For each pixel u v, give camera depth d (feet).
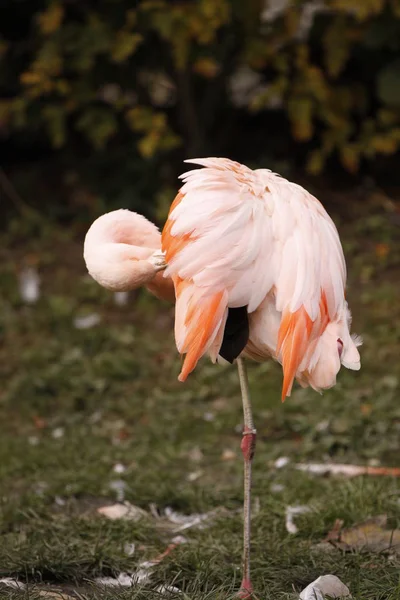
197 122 51.49
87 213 49.88
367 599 19.67
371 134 49.37
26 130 54.44
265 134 54.70
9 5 51.85
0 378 38.81
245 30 48.47
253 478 29.14
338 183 52.37
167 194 47.50
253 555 22.81
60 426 35.37
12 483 30.09
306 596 19.45
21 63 51.90
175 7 46.01
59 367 38.83
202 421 34.71
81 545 23.44
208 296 17.75
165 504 27.73
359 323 41.37
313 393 35.73
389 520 24.89
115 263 19.89
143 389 37.65
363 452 31.27
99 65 49.60
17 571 22.06
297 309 17.83
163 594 20.18
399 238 47.42
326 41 47.88
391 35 48.01
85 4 50.11
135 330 42.39
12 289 45.19
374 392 35.24
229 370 38.45
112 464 31.27
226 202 18.16
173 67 50.14
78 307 43.96
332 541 23.71
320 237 18.74
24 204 51.44
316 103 48.93
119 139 52.95
